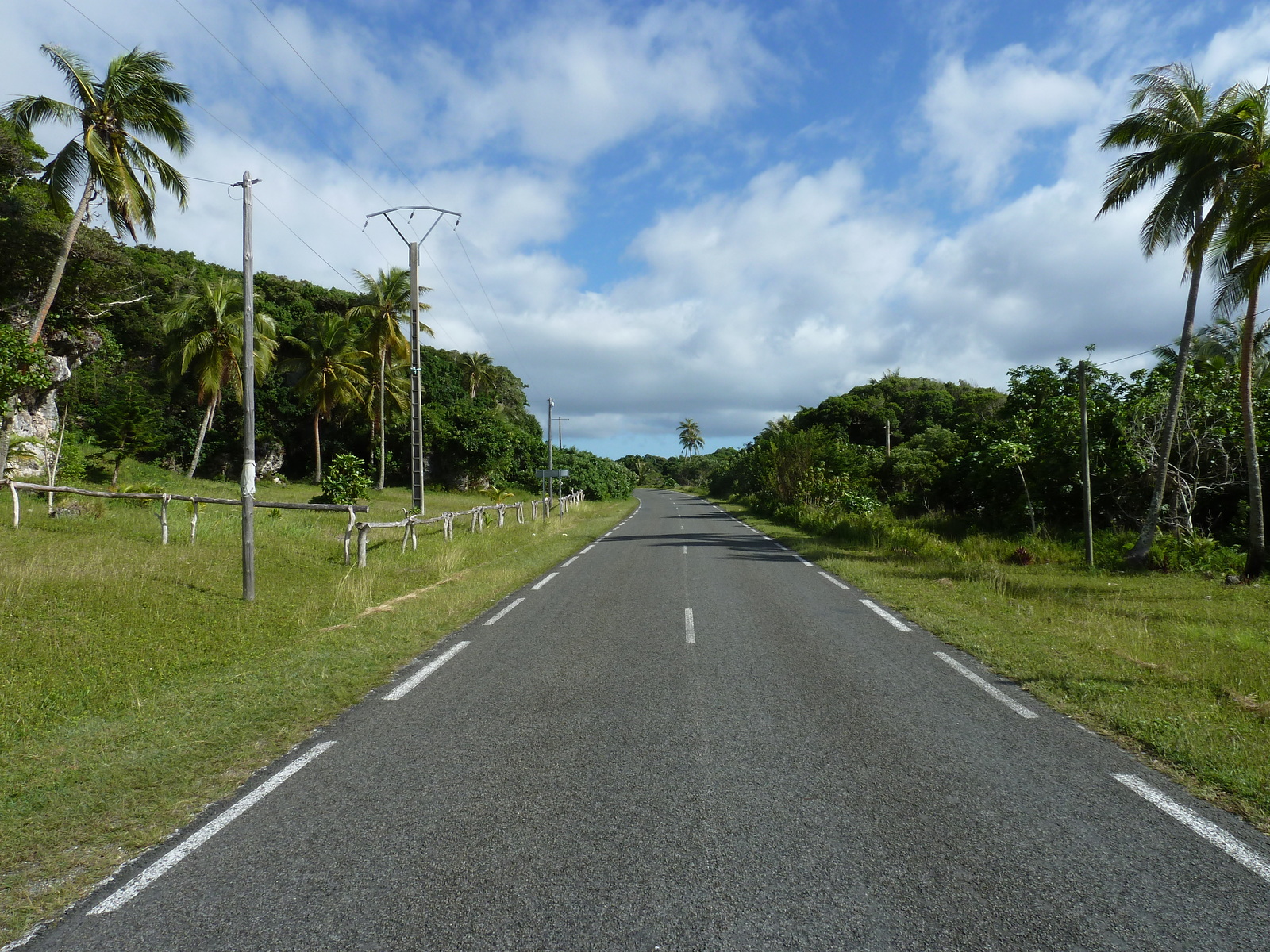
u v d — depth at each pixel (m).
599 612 10.48
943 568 15.76
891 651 7.93
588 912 3.04
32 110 18.78
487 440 52.72
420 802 4.14
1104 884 3.23
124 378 37.28
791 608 10.84
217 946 2.85
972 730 5.32
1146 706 5.78
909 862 3.43
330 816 3.97
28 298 24.84
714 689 6.43
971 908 3.05
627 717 5.65
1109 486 22.92
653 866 3.41
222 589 11.04
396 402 48.94
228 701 6.16
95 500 21.28
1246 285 15.49
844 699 6.12
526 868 3.40
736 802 4.09
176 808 4.11
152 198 20.86
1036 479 23.78
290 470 51.53
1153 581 15.23
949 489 31.86
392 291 43.47
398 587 12.68
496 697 6.23
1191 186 15.33
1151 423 21.84
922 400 64.69
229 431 45.41
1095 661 7.33
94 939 2.90
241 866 3.45
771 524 32.84
